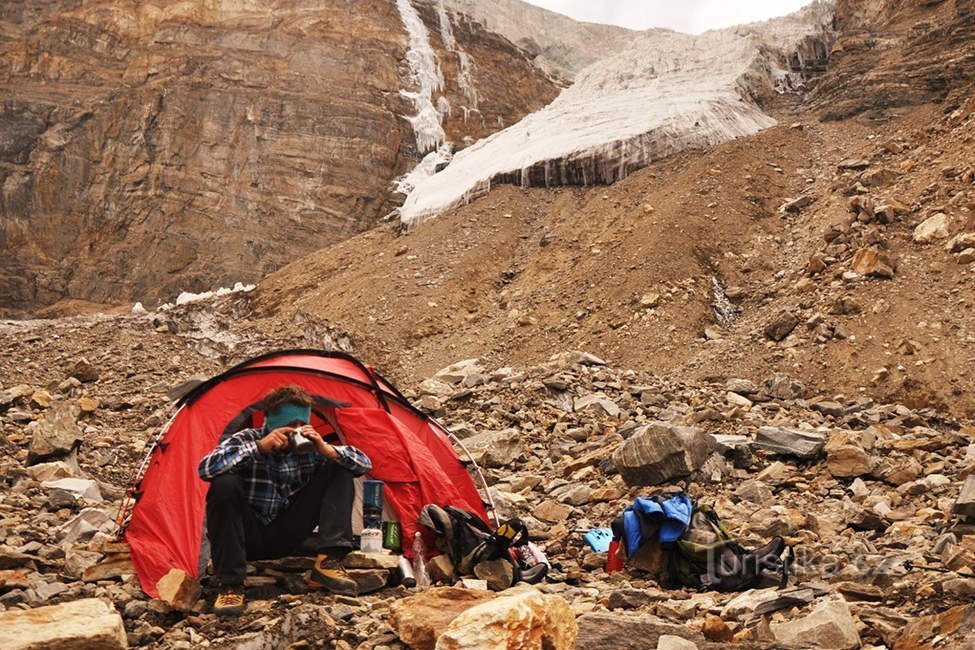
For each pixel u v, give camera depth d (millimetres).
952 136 25812
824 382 17031
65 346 19984
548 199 32812
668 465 9883
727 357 18688
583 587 6469
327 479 6133
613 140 32969
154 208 48656
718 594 6176
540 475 11258
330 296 29203
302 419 6164
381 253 31688
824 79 38750
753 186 28328
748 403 15266
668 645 4609
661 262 24156
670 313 22016
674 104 36125
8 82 51500
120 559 6348
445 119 51844
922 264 19609
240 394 7320
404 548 6812
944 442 11367
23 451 10547
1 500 8430
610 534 7836
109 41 53344
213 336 22016
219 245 47344
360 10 53719
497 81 55031
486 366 22281
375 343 25016
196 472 6707
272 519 6043
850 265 20438
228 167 49094
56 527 7637
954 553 6441
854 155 29719
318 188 48188
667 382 16609
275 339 22469
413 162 49875
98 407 14484
